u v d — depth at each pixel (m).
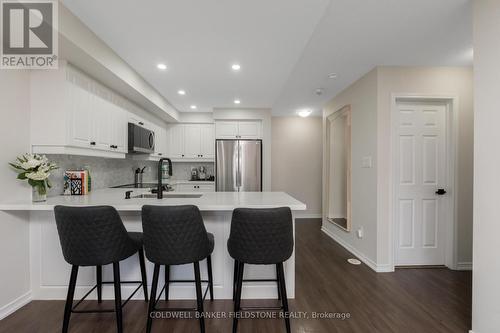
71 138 2.11
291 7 1.70
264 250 1.58
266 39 2.12
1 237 1.85
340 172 4.15
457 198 2.74
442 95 2.73
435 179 2.86
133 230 2.14
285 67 2.71
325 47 2.30
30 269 2.08
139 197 2.33
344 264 2.92
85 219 1.55
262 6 1.69
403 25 1.94
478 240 1.58
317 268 2.80
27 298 2.04
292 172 5.54
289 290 2.15
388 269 2.71
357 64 2.69
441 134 2.86
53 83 2.03
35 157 1.96
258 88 3.43
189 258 1.61
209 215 2.13
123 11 1.73
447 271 2.72
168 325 1.79
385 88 2.72
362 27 1.97
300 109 4.83
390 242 2.72
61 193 2.46
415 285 2.39
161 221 1.55
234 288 2.01
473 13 1.59
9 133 1.89
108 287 2.13
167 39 2.12
